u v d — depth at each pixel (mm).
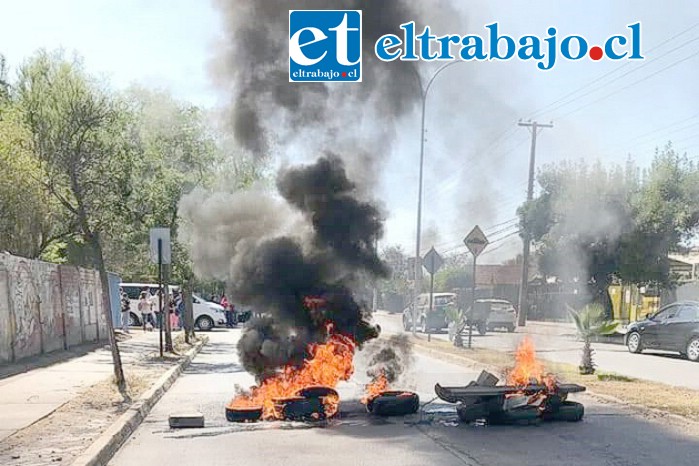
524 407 9016
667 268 29047
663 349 19672
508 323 31094
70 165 11578
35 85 16688
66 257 25375
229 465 7012
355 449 7660
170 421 8914
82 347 19547
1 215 17344
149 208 17234
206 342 25703
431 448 7684
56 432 7961
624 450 7559
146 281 39344
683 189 28188
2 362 13961
